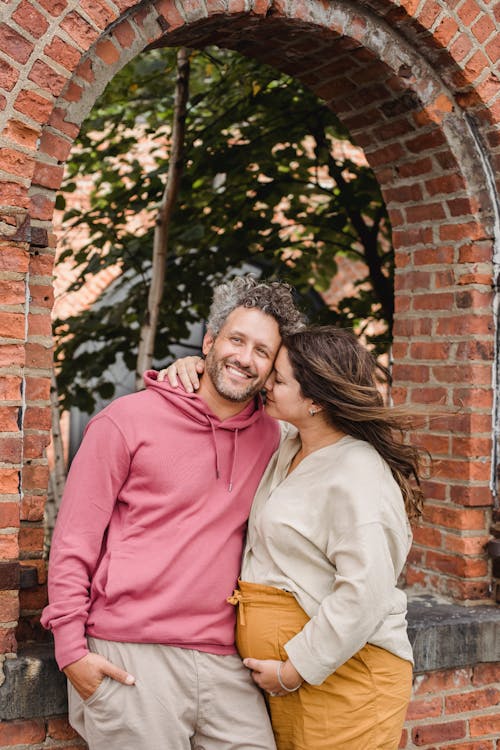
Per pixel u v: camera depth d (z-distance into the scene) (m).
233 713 2.22
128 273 7.43
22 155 2.33
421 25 2.96
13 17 2.30
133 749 2.12
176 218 4.99
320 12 2.87
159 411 2.25
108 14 2.42
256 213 4.91
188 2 2.63
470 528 3.24
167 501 2.21
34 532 2.52
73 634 2.11
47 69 2.35
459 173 3.18
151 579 2.15
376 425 2.25
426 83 3.10
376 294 5.04
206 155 4.58
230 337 2.24
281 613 2.20
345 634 2.04
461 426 3.24
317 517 2.18
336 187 5.01
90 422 2.25
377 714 2.17
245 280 2.34
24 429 2.47
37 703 2.39
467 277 3.23
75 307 7.38
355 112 3.35
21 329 2.34
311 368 2.20
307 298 5.18
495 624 3.09
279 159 4.82
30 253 2.45
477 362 3.22
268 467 2.39
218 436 2.30
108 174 5.06
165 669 2.16
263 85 4.43
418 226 3.41
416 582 3.44
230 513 2.30
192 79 5.27
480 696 3.12
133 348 5.05
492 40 3.08
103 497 2.18
